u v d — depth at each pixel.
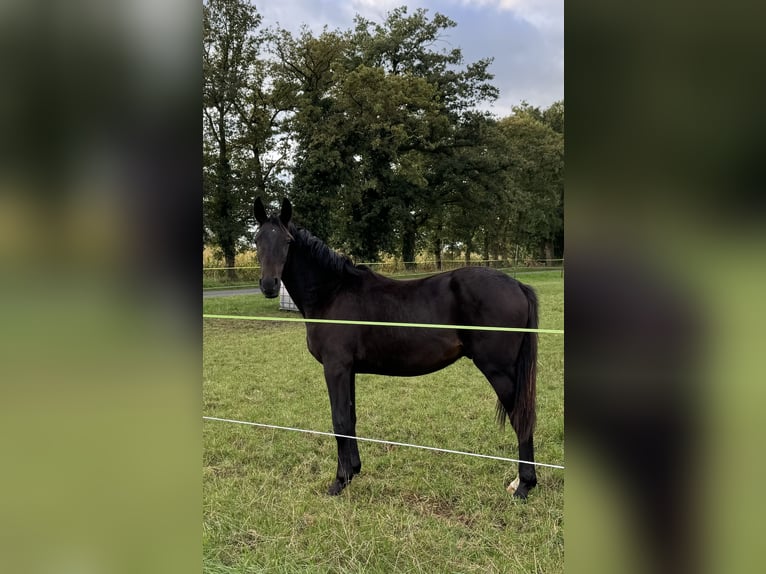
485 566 2.01
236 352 6.86
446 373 5.48
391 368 2.93
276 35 16.33
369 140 15.45
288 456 3.25
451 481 2.80
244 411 4.24
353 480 2.88
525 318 2.74
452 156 17.39
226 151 16.20
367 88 15.48
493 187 17.25
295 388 5.00
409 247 17.05
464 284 2.81
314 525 2.35
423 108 16.25
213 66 15.62
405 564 2.04
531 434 2.68
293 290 3.04
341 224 15.86
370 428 3.76
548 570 1.95
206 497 2.61
